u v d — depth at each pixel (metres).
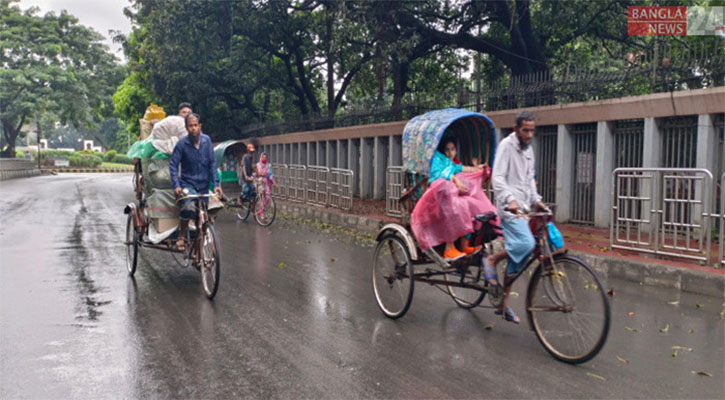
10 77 46.53
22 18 47.75
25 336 4.90
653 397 3.62
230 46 23.39
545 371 4.08
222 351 4.53
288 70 26.25
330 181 15.52
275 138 23.53
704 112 8.73
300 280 7.28
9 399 3.61
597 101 10.34
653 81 9.60
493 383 3.85
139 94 35.16
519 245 4.55
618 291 6.60
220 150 19.33
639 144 10.07
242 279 7.32
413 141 5.73
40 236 11.25
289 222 14.33
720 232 6.61
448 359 4.34
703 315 5.57
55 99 48.66
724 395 3.65
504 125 12.04
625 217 7.82
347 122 19.00
